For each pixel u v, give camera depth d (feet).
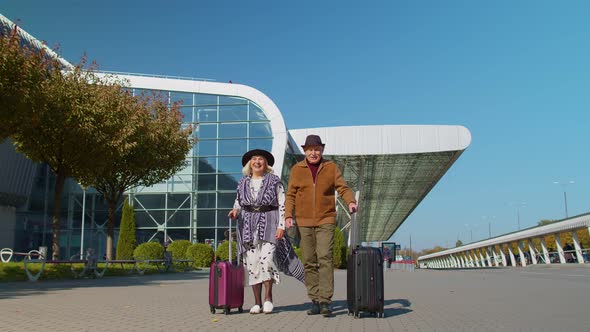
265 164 21.61
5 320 19.54
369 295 19.72
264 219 20.86
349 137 119.03
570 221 116.57
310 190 20.84
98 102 60.34
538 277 59.31
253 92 112.37
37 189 109.70
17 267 52.60
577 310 23.44
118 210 111.86
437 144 116.98
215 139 111.65
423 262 435.12
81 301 27.86
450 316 20.84
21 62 48.21
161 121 73.92
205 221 109.50
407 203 187.83
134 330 16.78
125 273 66.64
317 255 20.66
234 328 17.07
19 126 52.85
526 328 17.56
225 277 21.16
